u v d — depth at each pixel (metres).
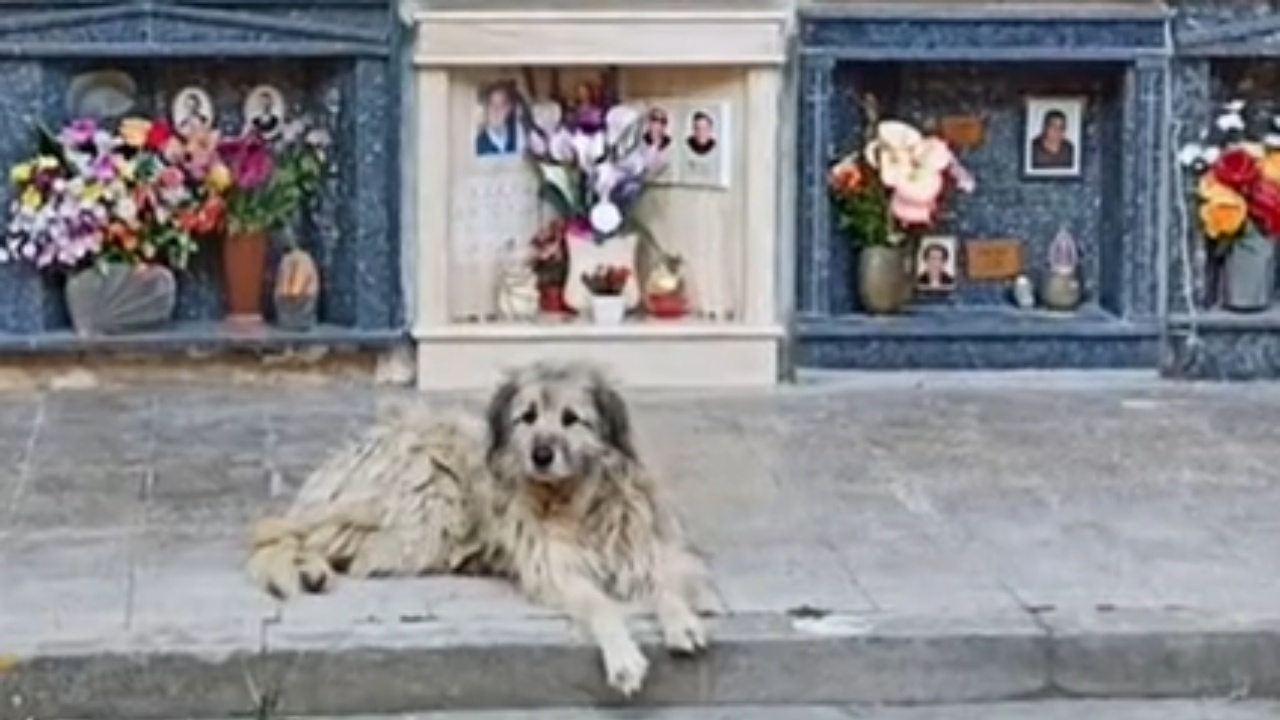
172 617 3.68
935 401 5.53
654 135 5.86
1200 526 4.32
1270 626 3.71
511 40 5.60
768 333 5.72
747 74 5.70
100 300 5.57
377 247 5.66
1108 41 5.75
